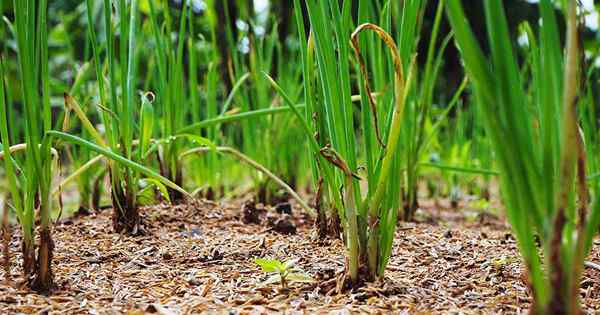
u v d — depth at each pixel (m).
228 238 0.89
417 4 0.66
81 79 1.02
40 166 0.66
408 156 1.05
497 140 0.51
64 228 0.93
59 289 0.68
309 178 1.62
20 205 0.67
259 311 0.62
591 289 0.68
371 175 0.67
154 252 0.82
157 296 0.67
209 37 2.13
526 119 0.53
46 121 0.69
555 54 0.55
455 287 0.69
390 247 0.68
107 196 1.36
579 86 0.61
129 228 0.90
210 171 1.21
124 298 0.66
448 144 1.52
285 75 1.38
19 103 2.10
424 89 1.06
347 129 0.66
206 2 1.21
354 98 0.79
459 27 0.50
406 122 1.04
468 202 1.43
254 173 1.21
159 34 1.02
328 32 0.65
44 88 0.69
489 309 0.63
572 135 0.49
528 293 0.67
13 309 0.62
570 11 0.49
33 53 0.65
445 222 1.11
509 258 0.73
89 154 1.11
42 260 0.67
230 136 1.40
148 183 1.00
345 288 0.67
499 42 0.50
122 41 0.88
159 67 1.03
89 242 0.86
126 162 0.70
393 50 0.62
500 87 0.50
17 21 0.64
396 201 0.67
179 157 1.06
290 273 0.68
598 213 0.51
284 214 1.02
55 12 2.37
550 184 0.51
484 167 1.39
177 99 1.06
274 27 1.23
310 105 0.76
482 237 0.93
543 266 0.74
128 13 1.03
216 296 0.66
